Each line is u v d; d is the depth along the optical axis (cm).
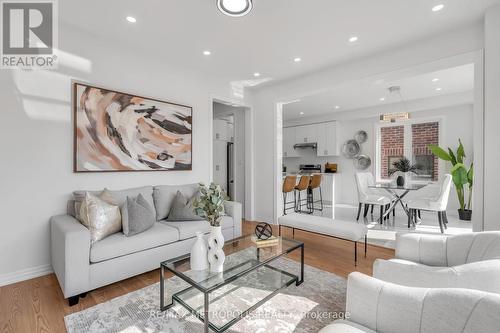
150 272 260
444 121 543
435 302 89
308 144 760
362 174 512
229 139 616
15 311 188
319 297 209
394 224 456
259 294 211
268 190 471
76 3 228
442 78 419
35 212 246
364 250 323
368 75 339
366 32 278
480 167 251
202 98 397
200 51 324
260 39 295
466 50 265
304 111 692
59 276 210
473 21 257
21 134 238
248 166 495
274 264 278
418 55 297
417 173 585
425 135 577
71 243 192
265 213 477
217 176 584
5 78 231
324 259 294
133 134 315
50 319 179
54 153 256
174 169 357
